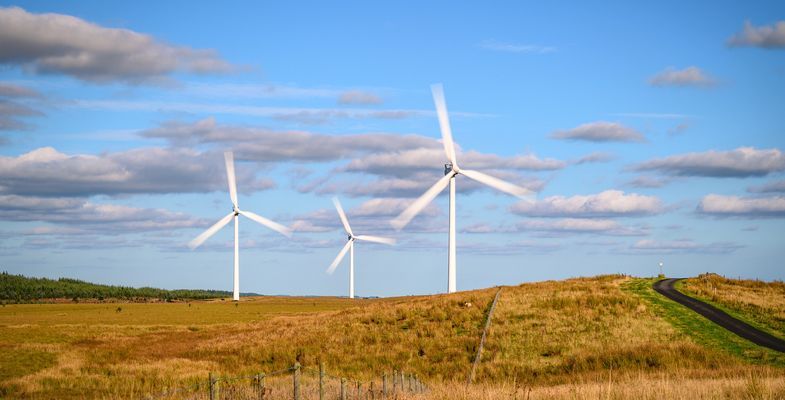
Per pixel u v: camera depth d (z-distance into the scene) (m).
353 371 50.78
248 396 32.44
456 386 28.59
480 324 59.88
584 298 63.81
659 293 66.56
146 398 33.81
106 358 54.59
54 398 36.56
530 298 66.88
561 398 25.17
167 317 107.69
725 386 26.44
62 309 147.12
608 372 42.41
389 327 63.47
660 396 23.84
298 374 28.34
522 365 47.38
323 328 66.88
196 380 43.47
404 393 30.03
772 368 39.59
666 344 47.09
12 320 101.69
